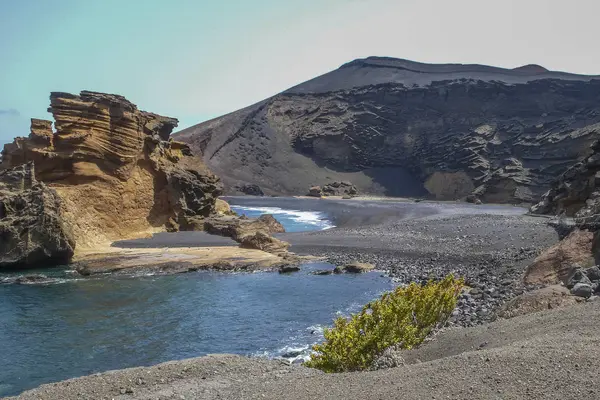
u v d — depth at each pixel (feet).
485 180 375.45
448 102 488.85
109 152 152.87
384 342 42.75
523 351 32.12
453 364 31.63
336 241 159.53
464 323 63.31
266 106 561.43
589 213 106.11
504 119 449.89
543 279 76.38
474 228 162.20
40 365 59.52
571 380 26.86
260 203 354.54
